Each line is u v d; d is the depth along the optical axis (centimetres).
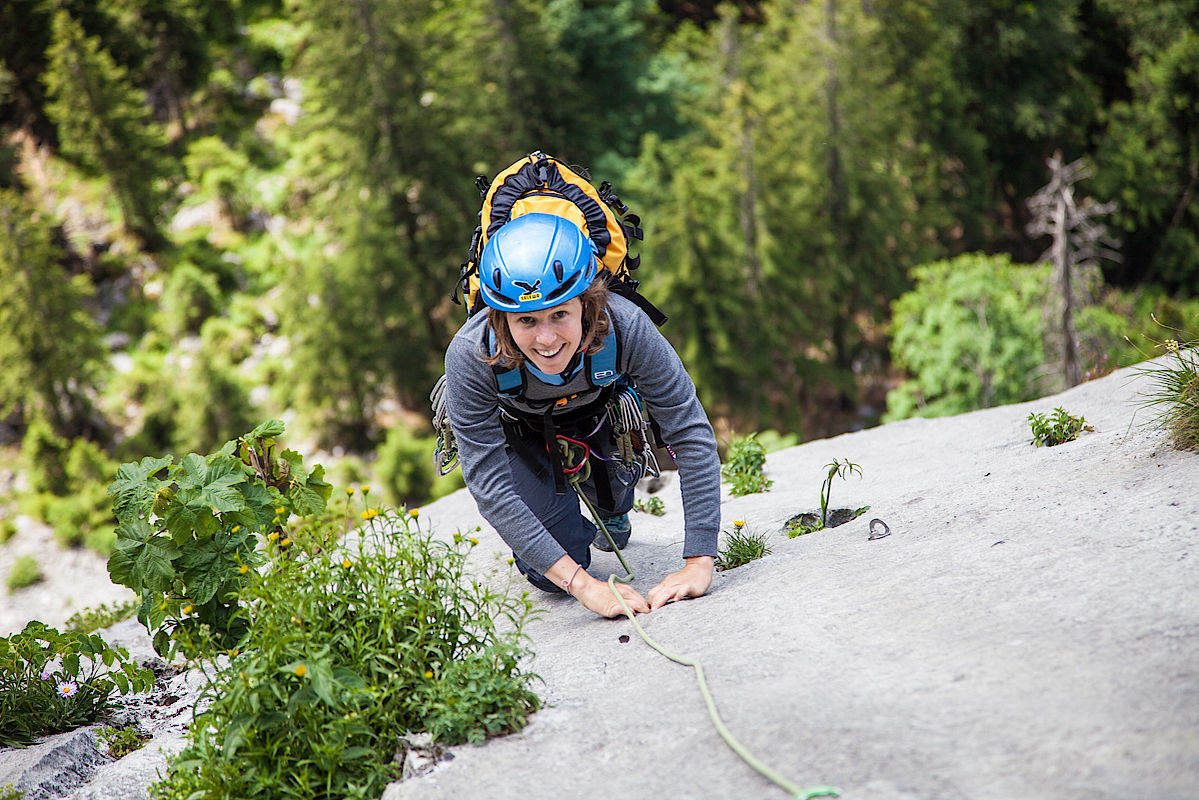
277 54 3584
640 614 285
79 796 254
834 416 2903
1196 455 297
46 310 2512
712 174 2722
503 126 2814
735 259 2500
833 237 2738
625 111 3234
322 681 214
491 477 277
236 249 3002
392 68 2630
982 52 3350
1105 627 208
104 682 315
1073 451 351
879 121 2833
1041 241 3506
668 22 3847
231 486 292
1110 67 3719
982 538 280
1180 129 3228
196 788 219
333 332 2497
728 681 225
